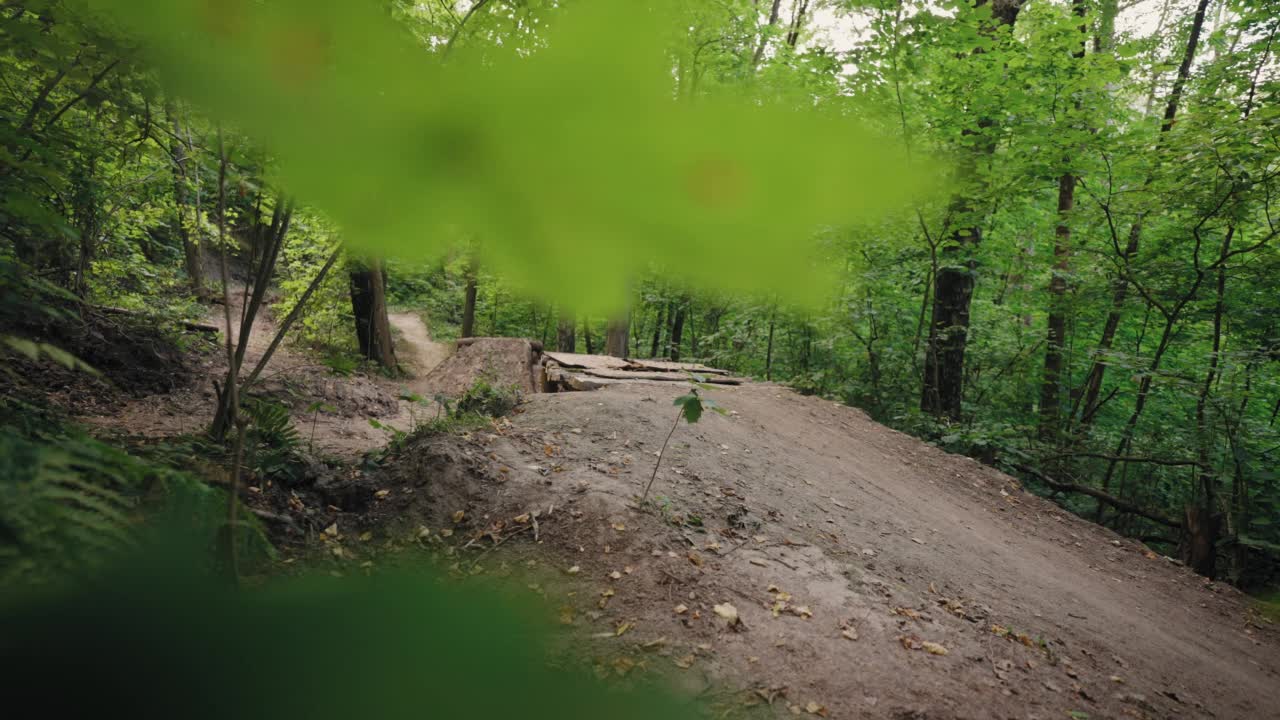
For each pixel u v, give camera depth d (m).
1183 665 4.46
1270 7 7.49
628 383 8.09
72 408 5.39
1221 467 7.39
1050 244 11.21
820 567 4.26
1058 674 3.75
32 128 1.73
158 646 0.21
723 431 6.58
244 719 0.19
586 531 4.00
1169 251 8.23
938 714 3.01
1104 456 8.38
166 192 7.57
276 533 3.46
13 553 0.30
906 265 9.62
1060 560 6.11
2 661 0.20
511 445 5.09
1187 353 9.88
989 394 11.36
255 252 3.54
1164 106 9.84
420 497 4.21
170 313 9.28
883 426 8.85
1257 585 6.97
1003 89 6.53
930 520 6.02
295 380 7.83
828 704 2.95
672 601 3.52
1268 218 7.05
